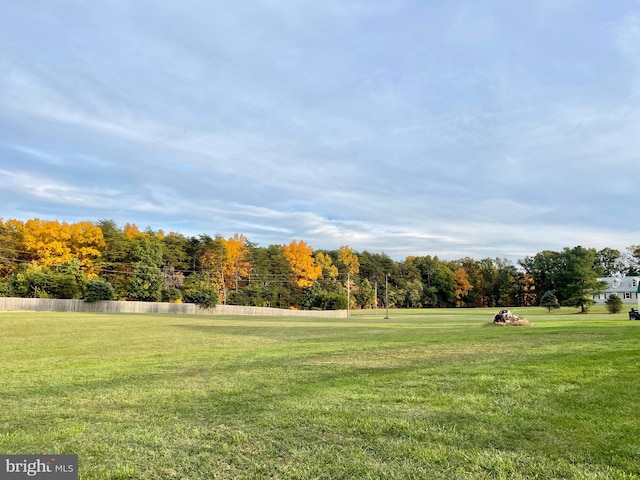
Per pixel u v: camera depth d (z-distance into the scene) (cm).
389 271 9062
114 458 387
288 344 1418
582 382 623
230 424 482
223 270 6397
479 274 9119
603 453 364
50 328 2266
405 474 338
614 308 4744
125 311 4897
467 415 484
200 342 1558
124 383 759
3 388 731
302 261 6938
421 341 1323
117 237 5622
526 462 352
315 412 515
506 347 1080
